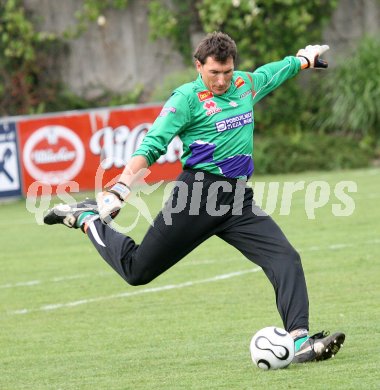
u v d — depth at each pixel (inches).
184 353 979.9
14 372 943.7
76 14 3191.4
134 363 948.6
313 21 3157.0
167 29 3144.7
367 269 1408.7
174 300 1288.1
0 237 1982.0
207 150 866.8
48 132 2447.1
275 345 867.4
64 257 1710.1
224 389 810.2
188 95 860.6
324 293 1262.3
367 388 784.9
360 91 2994.6
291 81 3117.6
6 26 3179.1
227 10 3053.6
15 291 1421.0
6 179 2426.2
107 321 1184.2
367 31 3164.4
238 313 1179.9
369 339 987.9
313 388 792.9
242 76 897.5
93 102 3225.9
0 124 2407.7
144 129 2549.2
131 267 877.8
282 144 2893.7
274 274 887.1
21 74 3191.4
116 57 3233.3
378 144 2957.7
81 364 960.9
